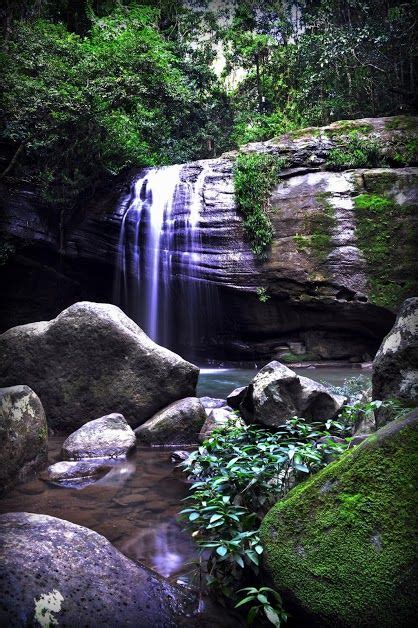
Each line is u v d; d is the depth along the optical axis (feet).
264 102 81.46
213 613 8.04
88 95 47.39
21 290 55.31
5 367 21.01
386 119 47.39
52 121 48.55
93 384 20.67
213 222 46.78
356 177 43.93
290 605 7.19
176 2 83.92
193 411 19.19
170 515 12.14
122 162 53.36
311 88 64.59
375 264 42.01
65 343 20.79
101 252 51.88
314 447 11.03
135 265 50.65
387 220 42.22
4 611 6.73
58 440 19.74
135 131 57.77
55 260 53.93
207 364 50.72
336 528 6.96
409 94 55.93
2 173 49.83
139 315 52.13
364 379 29.96
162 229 49.26
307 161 45.93
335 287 42.70
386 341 15.58
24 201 51.16
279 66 79.15
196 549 10.28
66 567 7.68
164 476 15.30
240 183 45.52
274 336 48.19
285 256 44.16
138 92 51.85
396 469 6.79
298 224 44.21
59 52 52.75
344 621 6.53
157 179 50.93
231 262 45.91
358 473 7.07
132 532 11.16
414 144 44.50
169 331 51.16
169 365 20.67
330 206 43.55
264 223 44.70
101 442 17.48
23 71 51.03
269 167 46.14
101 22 67.00
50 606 7.02
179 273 48.44
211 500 9.13
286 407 15.87
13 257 52.60
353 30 60.23
